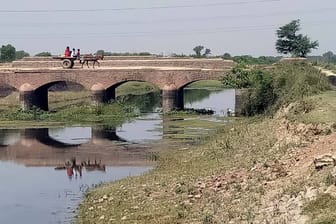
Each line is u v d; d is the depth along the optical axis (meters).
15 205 34.00
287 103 47.38
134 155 48.59
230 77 70.19
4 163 48.06
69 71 78.88
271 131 42.50
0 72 80.00
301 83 49.31
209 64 78.44
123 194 32.66
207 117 71.62
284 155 33.16
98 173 42.22
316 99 42.12
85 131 64.75
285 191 25.80
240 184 30.09
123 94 109.62
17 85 79.88
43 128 67.94
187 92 127.31
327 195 22.77
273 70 66.00
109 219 28.30
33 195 36.38
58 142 57.88
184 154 45.50
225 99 107.75
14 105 86.81
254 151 38.31
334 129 33.97
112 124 69.50
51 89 107.44
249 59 90.81
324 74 55.38
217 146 44.59
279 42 88.56
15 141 59.34
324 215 21.31
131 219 27.62
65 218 30.31
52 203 33.94
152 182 34.72
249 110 64.94
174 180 34.31
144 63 82.00
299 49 87.56
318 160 26.94
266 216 23.92
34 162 48.16
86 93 106.44
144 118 74.00
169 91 76.31
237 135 47.06
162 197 30.80
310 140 33.97
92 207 31.30
